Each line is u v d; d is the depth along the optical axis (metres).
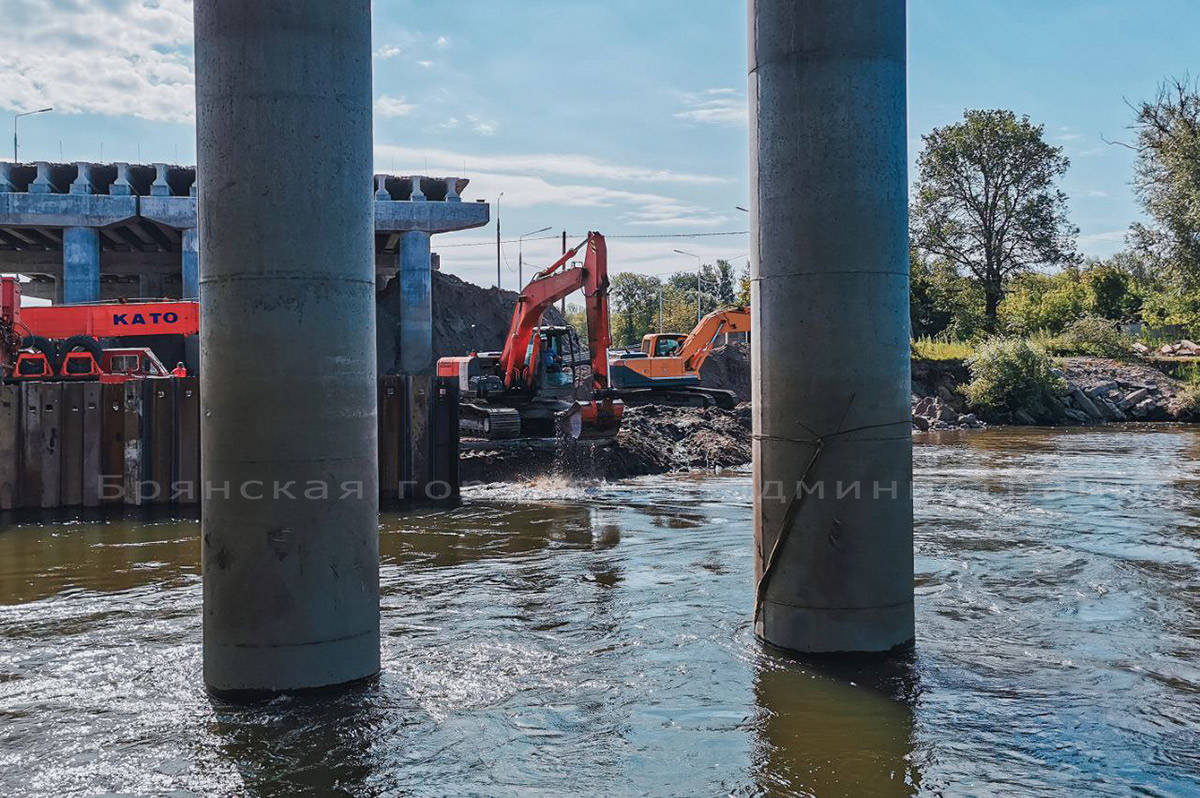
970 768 8.12
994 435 45.00
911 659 10.77
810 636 10.74
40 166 41.88
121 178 42.31
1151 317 64.75
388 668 10.55
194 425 22.62
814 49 10.23
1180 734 8.80
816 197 10.34
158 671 10.51
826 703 9.56
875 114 10.30
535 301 29.45
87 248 42.09
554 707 9.53
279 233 9.16
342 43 9.34
